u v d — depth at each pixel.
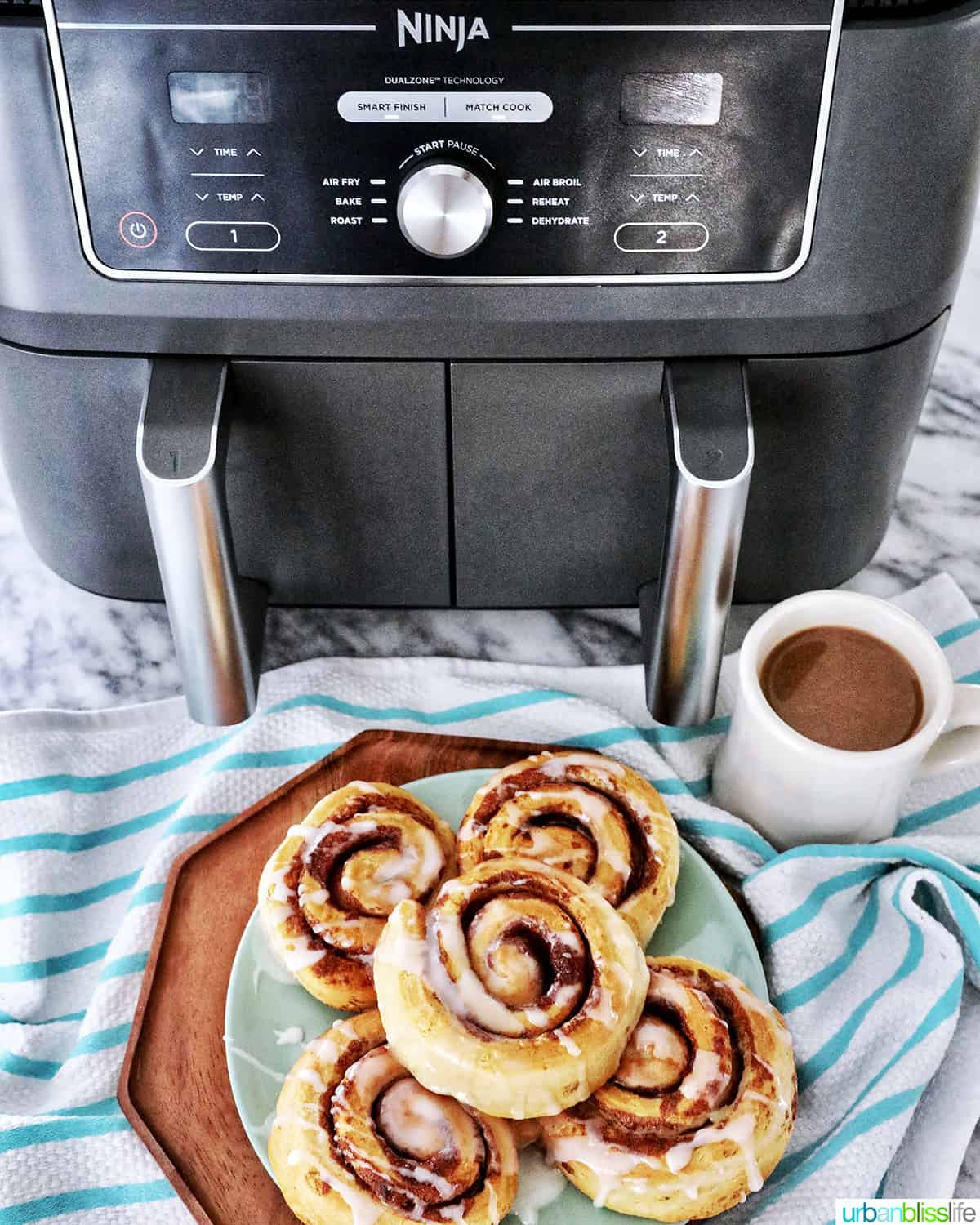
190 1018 0.51
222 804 0.57
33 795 0.58
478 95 0.43
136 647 0.63
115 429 0.53
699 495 0.47
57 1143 0.48
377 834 0.53
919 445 0.71
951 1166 0.49
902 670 0.53
